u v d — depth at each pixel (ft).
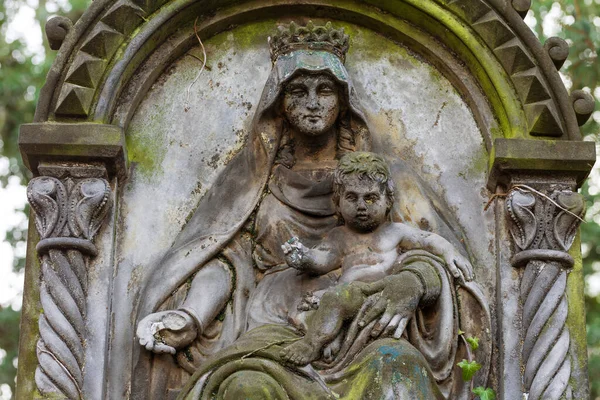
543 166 19.86
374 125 21.04
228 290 19.65
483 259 20.07
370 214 19.12
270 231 19.94
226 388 17.88
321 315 18.34
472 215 20.36
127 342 19.35
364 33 21.59
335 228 19.53
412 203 20.16
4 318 31.89
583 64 29.22
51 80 20.06
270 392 17.67
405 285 18.51
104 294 19.27
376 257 19.16
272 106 20.11
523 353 19.07
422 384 17.67
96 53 20.20
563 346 18.98
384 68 21.38
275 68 20.18
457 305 19.25
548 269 19.42
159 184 20.47
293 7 21.48
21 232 32.40
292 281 19.45
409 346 18.07
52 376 18.58
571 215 19.61
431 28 21.15
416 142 20.93
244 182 20.36
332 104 19.98
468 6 20.77
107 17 20.31
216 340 19.31
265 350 18.19
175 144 20.77
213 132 20.93
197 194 20.52
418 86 21.26
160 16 20.59
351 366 17.99
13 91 32.48
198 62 21.29
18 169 32.48
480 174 20.63
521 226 19.69
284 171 20.24
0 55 32.96
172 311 19.15
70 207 19.39
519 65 20.43
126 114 20.40
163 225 20.24
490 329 19.33
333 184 19.60
